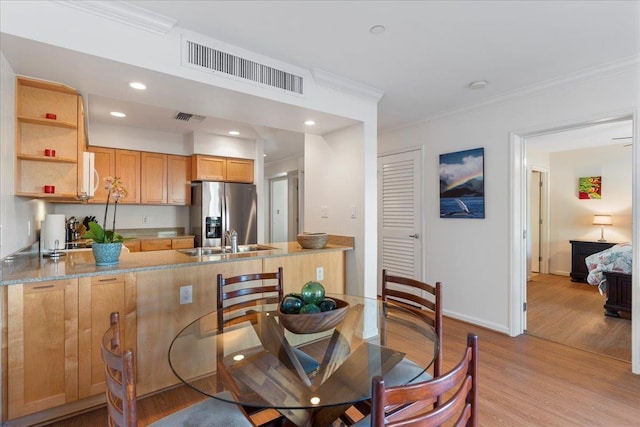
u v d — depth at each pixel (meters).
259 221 5.31
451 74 2.74
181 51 2.05
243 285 2.60
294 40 2.20
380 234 4.57
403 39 2.18
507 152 3.23
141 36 1.91
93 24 1.76
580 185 5.69
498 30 2.08
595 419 1.93
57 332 1.87
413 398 0.79
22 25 1.59
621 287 3.68
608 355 2.77
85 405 1.99
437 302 1.79
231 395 1.22
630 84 2.50
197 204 4.86
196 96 2.38
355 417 2.00
